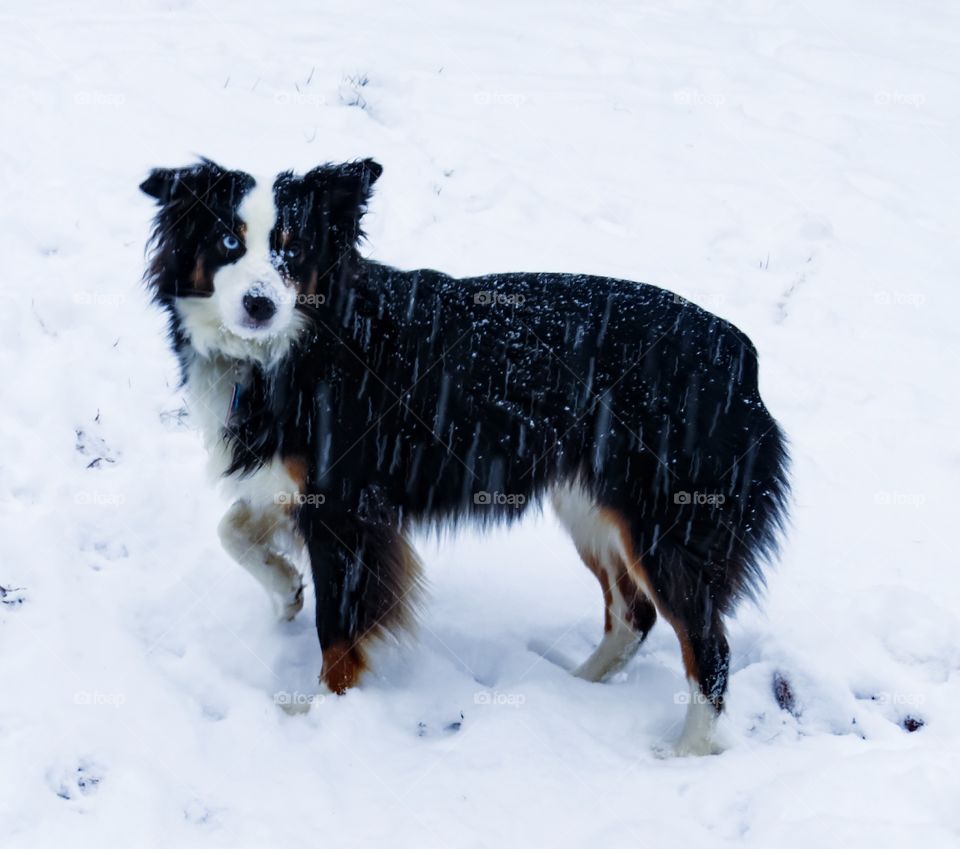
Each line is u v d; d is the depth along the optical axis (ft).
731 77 16.34
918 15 20.24
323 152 13.21
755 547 9.48
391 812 8.84
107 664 9.35
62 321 11.40
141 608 9.82
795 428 11.50
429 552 10.59
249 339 9.42
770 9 19.76
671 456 9.36
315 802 8.85
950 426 11.59
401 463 9.61
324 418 9.46
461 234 12.75
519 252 12.66
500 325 9.59
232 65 14.24
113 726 9.04
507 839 8.76
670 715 9.57
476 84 14.93
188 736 9.08
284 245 9.32
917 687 9.71
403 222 12.72
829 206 13.71
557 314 9.57
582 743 9.29
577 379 9.48
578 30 17.42
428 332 9.61
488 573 10.48
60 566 9.81
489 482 9.70
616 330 9.48
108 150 12.79
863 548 10.59
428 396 9.58
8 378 10.87
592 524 9.73
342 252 9.53
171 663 9.55
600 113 14.76
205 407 9.62
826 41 18.44
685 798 9.00
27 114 12.94
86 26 14.78
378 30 16.22
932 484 11.12
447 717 9.46
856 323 12.51
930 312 12.71
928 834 8.69
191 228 9.41
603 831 8.79
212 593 9.98
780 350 12.17
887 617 10.03
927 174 14.64
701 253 13.03
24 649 9.31
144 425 10.95
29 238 11.90
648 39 17.44
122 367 11.20
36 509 10.18
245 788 8.89
